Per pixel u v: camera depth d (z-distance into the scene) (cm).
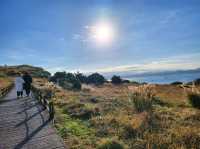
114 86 4919
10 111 1559
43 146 904
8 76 7169
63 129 1109
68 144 923
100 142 919
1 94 2308
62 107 1717
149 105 1563
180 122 1237
